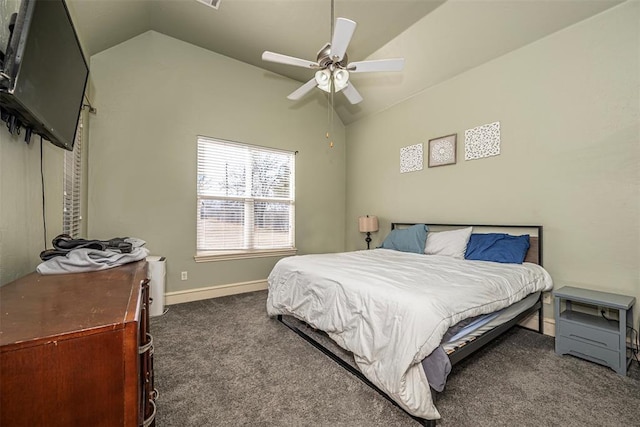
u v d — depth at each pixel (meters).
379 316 1.52
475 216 3.04
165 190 3.21
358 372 1.75
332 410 1.45
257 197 3.88
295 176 4.22
